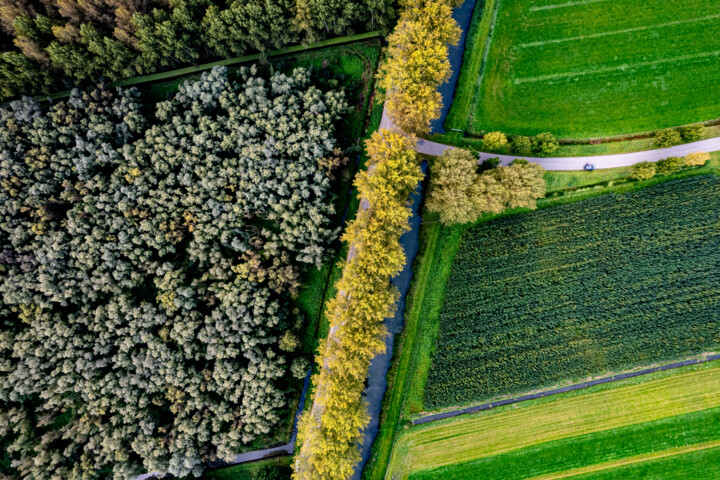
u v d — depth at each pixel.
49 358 54.25
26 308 53.41
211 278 56.38
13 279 53.06
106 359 54.94
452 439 60.06
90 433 54.41
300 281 58.16
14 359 54.84
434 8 49.19
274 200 56.03
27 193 53.91
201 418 55.41
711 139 60.28
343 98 57.47
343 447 49.16
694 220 60.03
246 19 53.94
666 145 57.81
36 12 52.81
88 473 53.66
